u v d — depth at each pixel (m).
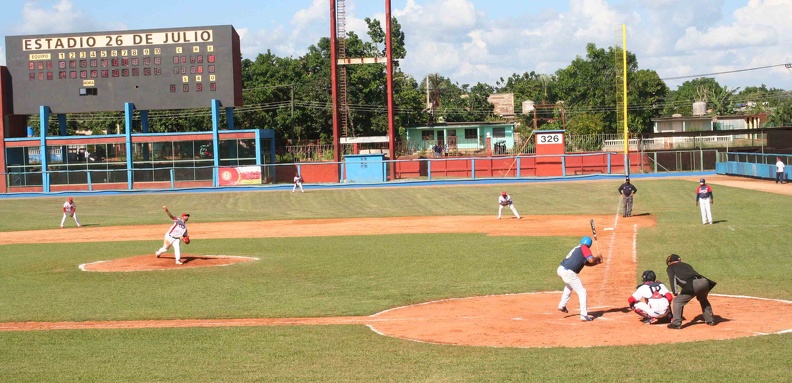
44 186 70.06
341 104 99.31
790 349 13.20
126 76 69.88
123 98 70.06
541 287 21.45
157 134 71.38
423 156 89.94
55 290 23.39
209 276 25.17
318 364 13.47
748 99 142.88
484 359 13.45
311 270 25.94
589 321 16.62
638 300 16.25
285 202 57.84
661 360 12.77
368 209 51.66
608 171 68.75
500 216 42.53
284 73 106.69
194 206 57.12
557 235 33.75
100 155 71.50
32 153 71.94
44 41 70.25
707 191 34.47
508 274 23.86
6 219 51.88
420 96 111.56
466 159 69.19
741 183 56.19
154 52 69.75
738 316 16.53
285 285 23.03
